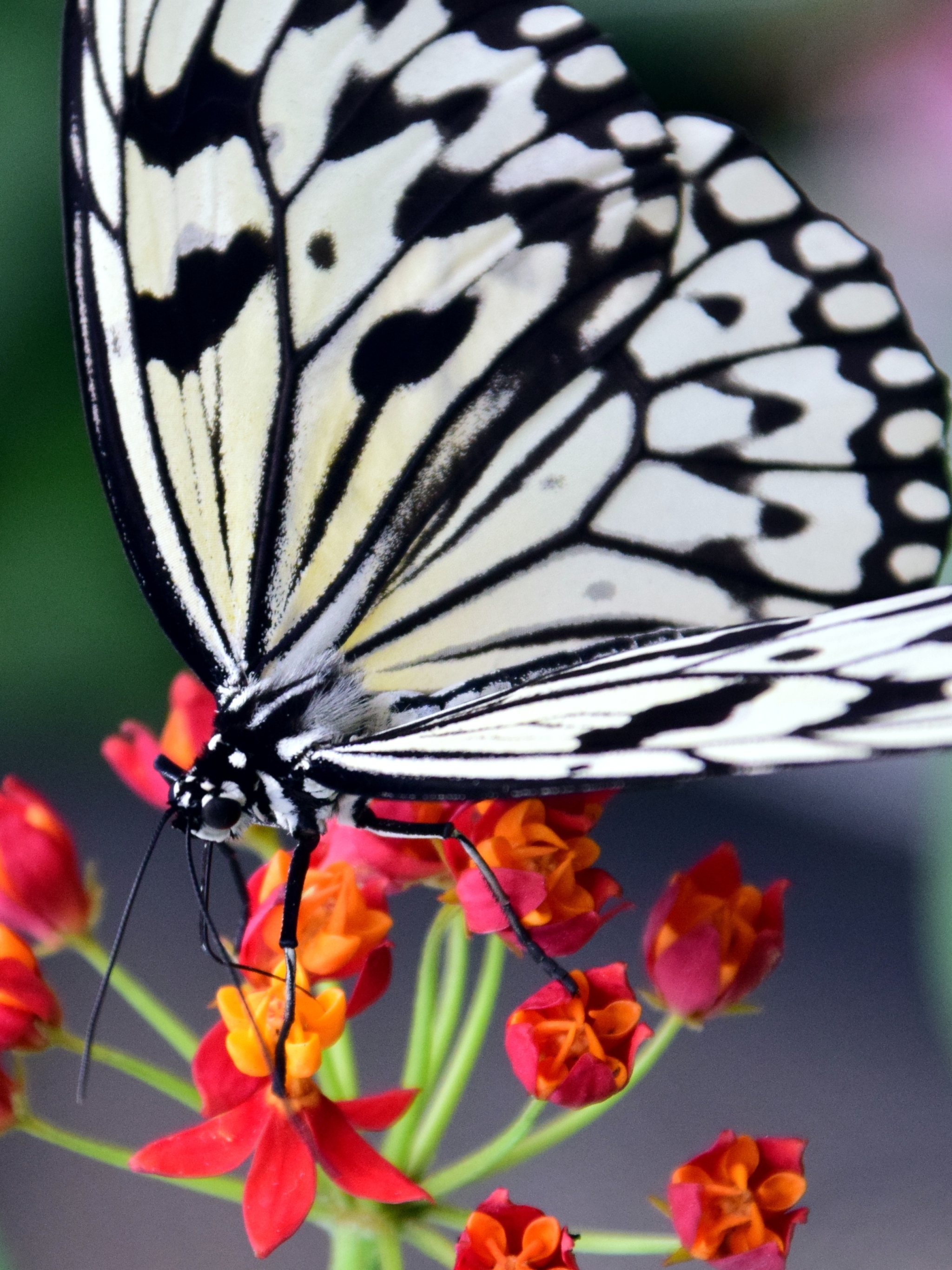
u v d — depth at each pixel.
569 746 0.36
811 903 0.65
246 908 0.38
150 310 0.37
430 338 0.38
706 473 0.38
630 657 0.37
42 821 0.39
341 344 0.37
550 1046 0.37
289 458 0.38
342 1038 0.38
